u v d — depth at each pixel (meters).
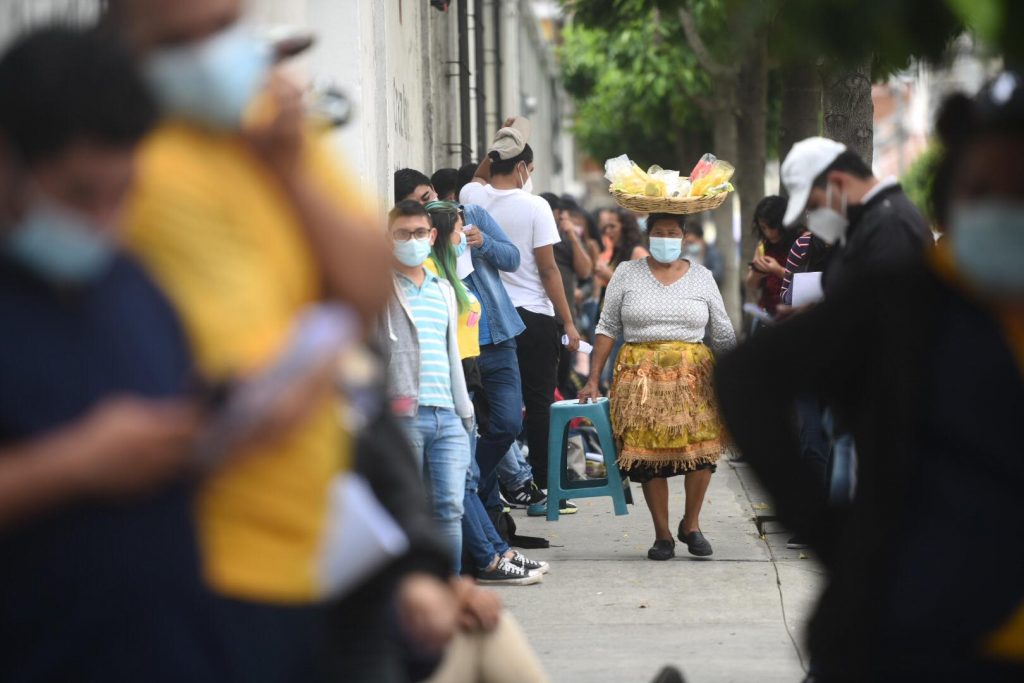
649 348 26.09
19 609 6.42
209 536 6.85
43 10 10.90
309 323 6.79
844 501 9.63
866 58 7.47
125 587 6.43
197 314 6.77
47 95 6.04
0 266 6.32
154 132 6.75
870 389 8.64
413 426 20.89
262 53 6.92
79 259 6.23
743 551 27.16
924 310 8.34
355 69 27.12
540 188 112.19
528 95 99.12
